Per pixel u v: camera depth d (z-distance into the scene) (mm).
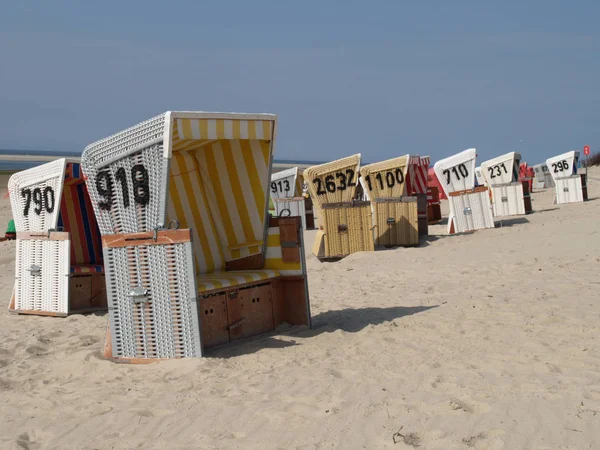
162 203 5867
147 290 6027
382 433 3965
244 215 7328
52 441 4281
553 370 4906
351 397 4637
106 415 4672
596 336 5758
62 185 8984
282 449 3865
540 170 38094
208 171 7535
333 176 13961
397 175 14789
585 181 23625
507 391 4484
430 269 10938
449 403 4305
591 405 4133
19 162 118000
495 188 19906
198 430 4262
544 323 6355
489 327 6387
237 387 5062
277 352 6047
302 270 7055
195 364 5672
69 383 5613
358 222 14047
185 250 5816
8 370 6117
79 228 10016
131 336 6129
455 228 15953
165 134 5707
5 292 11836
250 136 6336
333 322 7387
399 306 7988
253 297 6871
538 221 16969
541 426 3885
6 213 29156
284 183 22844
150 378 5523
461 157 15789
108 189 6250
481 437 3799
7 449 4117
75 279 9297
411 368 5211
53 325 8398
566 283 8266
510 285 8562
